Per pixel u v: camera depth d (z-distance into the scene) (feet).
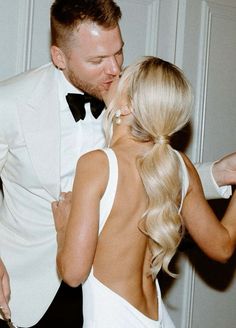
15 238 7.29
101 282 5.88
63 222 6.24
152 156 5.82
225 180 7.44
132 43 9.68
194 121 10.50
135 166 5.87
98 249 5.87
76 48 6.57
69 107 7.14
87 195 5.68
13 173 7.18
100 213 5.77
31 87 7.00
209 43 10.49
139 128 5.90
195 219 6.24
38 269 7.25
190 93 5.96
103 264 5.87
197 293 10.95
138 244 5.93
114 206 5.77
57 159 6.97
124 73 5.96
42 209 7.17
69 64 6.75
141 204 5.88
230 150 11.09
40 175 6.95
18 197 7.25
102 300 5.83
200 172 7.52
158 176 5.76
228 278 11.30
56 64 6.97
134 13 9.64
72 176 7.26
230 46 10.79
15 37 8.64
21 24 8.64
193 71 10.37
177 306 10.70
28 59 8.75
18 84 7.02
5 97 6.87
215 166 7.48
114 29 6.53
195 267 10.82
